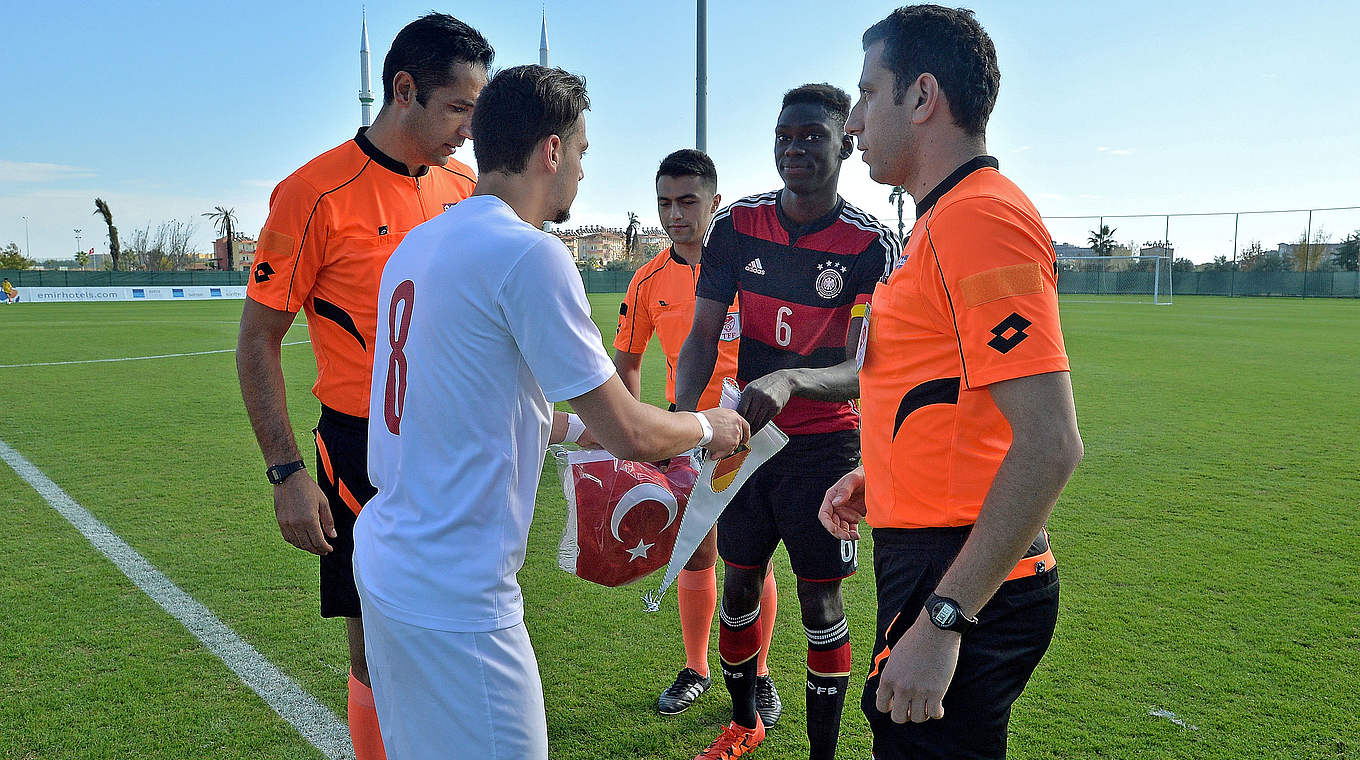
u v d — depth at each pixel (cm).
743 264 297
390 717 166
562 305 151
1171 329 2147
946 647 148
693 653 325
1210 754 276
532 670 165
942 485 164
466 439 156
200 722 296
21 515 535
